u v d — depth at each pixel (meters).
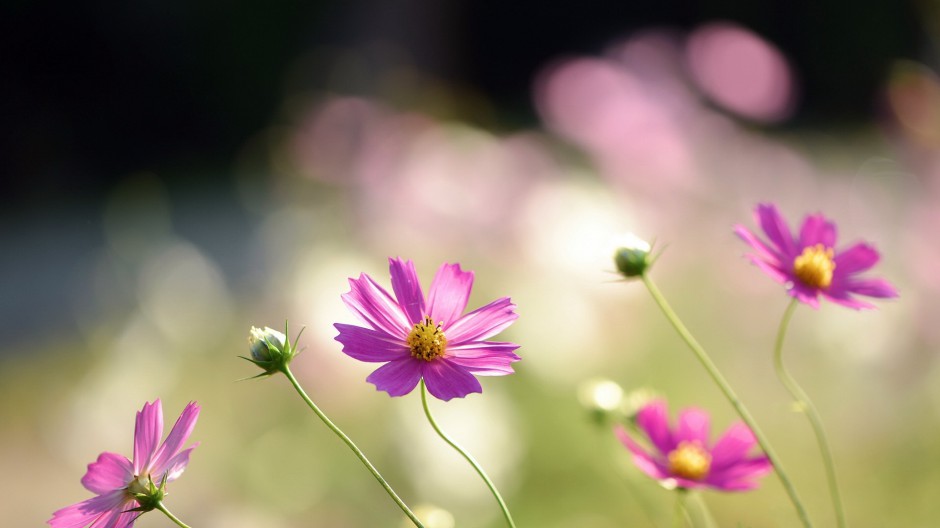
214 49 7.11
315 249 2.63
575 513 1.94
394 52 5.32
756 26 7.53
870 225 2.76
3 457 2.59
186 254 3.13
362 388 2.02
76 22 6.85
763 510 1.88
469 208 2.48
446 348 1.08
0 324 4.13
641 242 1.14
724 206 2.70
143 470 1.07
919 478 2.00
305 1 6.93
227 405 2.50
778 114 2.87
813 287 1.13
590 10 8.64
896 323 2.25
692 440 1.16
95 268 4.48
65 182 6.87
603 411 1.26
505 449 1.95
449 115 4.05
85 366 3.10
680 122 2.73
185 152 7.20
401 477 1.93
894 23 7.19
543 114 2.76
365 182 2.66
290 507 2.09
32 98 6.83
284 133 4.51
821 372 2.32
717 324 2.46
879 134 5.64
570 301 2.31
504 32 9.02
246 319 2.97
